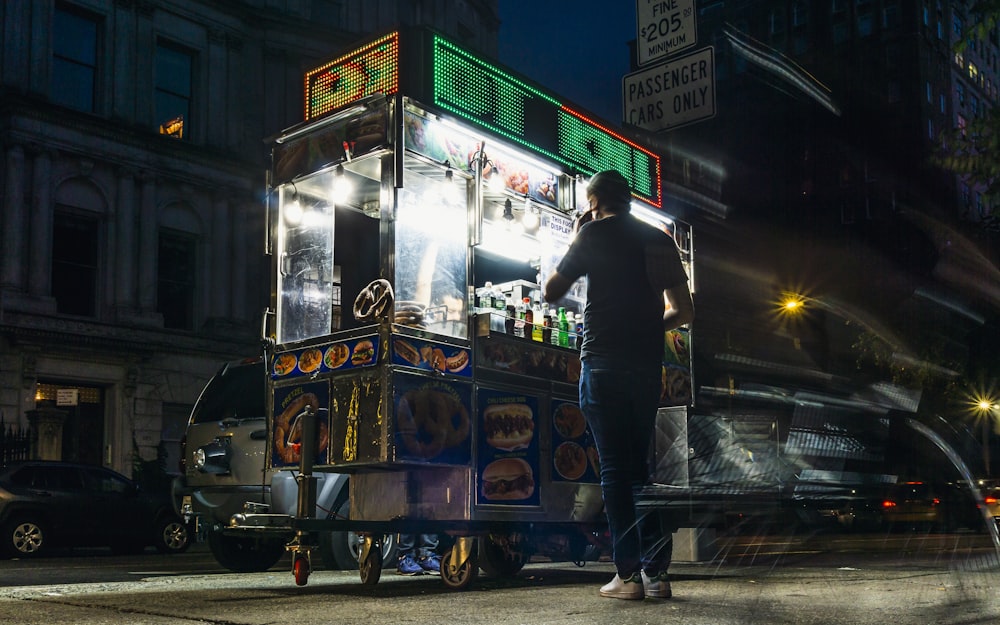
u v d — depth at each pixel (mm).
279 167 5520
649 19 8922
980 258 35406
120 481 13297
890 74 68500
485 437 5113
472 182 5469
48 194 21766
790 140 70125
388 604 3650
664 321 4195
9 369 20906
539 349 5551
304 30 26828
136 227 23406
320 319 5512
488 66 5625
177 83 24750
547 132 6164
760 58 72312
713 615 3111
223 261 25016
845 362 34406
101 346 22141
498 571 5227
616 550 3811
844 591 3611
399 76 5156
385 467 4727
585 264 4066
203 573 7344
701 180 22719
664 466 6891
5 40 21500
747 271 33812
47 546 12250
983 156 10164
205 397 8258
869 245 65688
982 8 9094
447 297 5223
